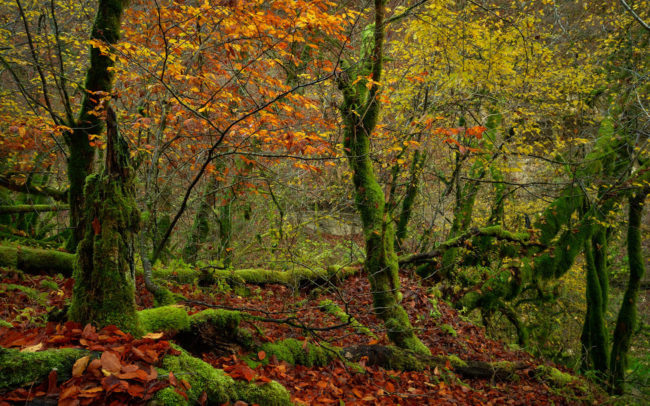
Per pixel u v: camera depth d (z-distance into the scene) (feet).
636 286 40.50
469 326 29.30
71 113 19.65
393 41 31.86
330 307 23.80
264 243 35.50
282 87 18.63
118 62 21.29
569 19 42.63
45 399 6.88
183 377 8.30
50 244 25.13
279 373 13.29
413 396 15.64
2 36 29.14
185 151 22.06
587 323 39.42
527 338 35.40
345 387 14.64
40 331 9.88
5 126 25.63
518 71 35.70
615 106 37.50
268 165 25.09
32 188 26.68
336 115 22.98
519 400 20.42
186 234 33.99
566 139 37.47
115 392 7.27
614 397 27.09
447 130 15.79
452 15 28.99
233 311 13.91
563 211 35.99
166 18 18.79
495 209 39.88
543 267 34.86
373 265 19.97
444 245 33.91
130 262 10.28
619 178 32.53
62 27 31.22
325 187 31.63
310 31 17.70
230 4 15.80
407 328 19.62
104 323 9.58
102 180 9.95
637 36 38.01
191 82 18.81
